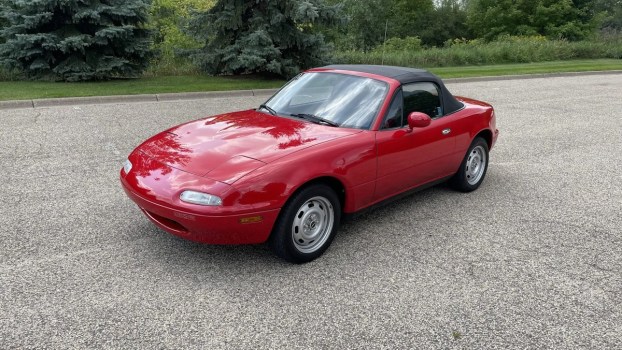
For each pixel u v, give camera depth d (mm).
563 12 39094
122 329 3004
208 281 3592
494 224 4898
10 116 8773
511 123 9984
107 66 13359
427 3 52000
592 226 4945
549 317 3354
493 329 3191
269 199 3516
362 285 3641
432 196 5629
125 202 4992
